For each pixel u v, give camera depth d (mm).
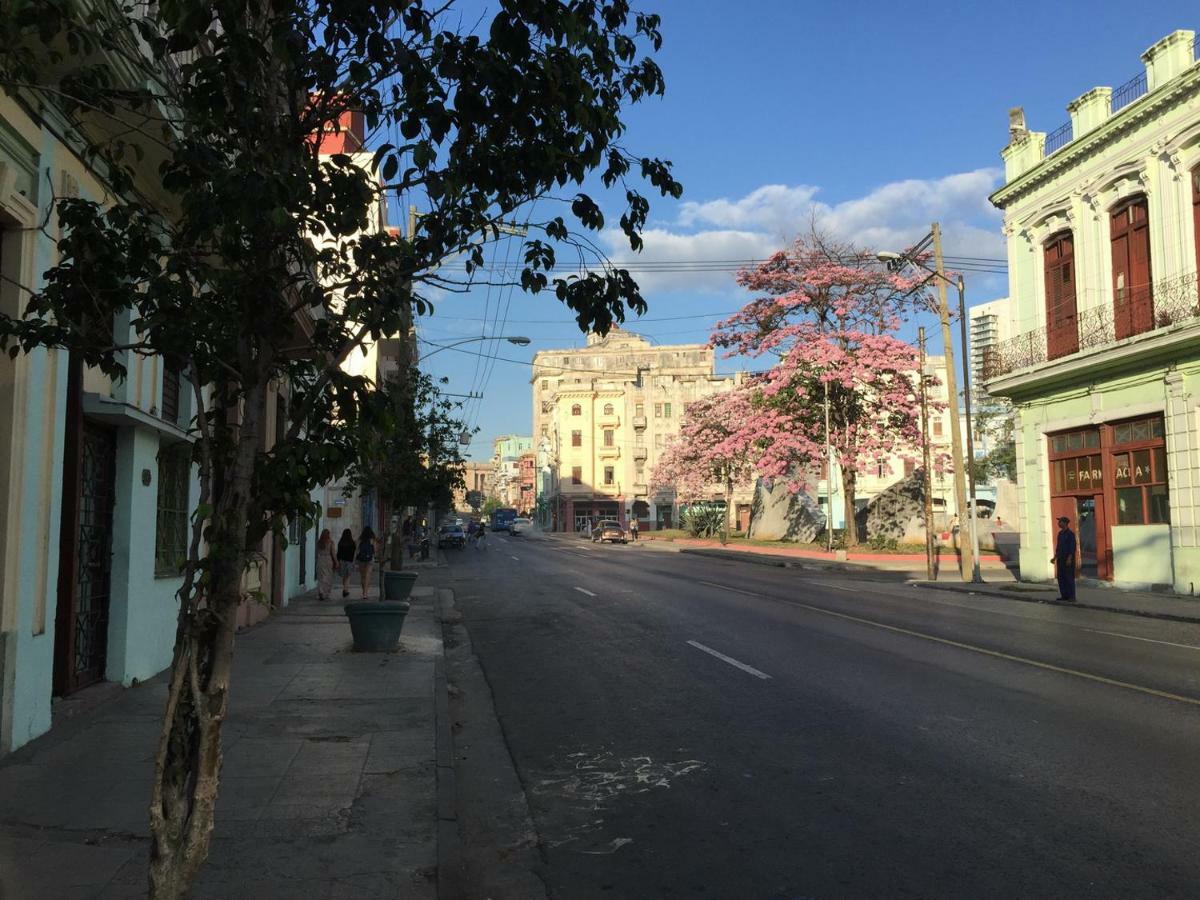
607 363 90625
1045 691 9273
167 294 3676
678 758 7039
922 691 9297
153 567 10102
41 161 7180
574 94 3914
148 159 8523
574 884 4746
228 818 5508
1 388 6746
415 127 3760
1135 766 6551
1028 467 25844
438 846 5082
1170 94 19734
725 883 4680
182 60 7664
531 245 4289
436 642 13359
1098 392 22781
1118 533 22062
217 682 3289
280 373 3943
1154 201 20562
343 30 3688
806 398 39031
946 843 5125
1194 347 19406
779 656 11641
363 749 7160
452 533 55750
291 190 3305
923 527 44000
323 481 3541
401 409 3754
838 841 5199
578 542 65625
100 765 6457
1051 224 24297
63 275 3770
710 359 89938
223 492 3521
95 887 4336
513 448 189500
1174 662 11125
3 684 6609
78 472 8250
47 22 3896
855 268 37219
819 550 40531
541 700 9414
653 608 17703
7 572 6703
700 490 58344
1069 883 4555
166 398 10984
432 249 4082
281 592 18062
